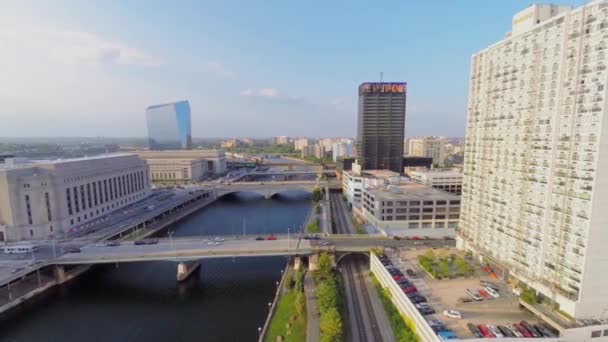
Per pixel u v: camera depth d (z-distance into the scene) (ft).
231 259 454.40
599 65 211.20
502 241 311.27
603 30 208.03
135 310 328.29
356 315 286.46
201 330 292.40
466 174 376.48
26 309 328.70
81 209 542.57
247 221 649.61
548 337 224.33
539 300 260.83
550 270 254.47
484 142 335.47
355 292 331.77
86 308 333.01
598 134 213.05
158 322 306.55
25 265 360.28
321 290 301.43
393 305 298.35
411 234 491.72
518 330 233.76
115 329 295.89
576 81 226.58
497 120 312.50
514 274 291.99
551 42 246.27
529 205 272.72
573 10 228.22
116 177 643.86
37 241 458.09
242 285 378.94
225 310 326.44
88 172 560.20
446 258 363.97
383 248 400.67
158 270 424.05
